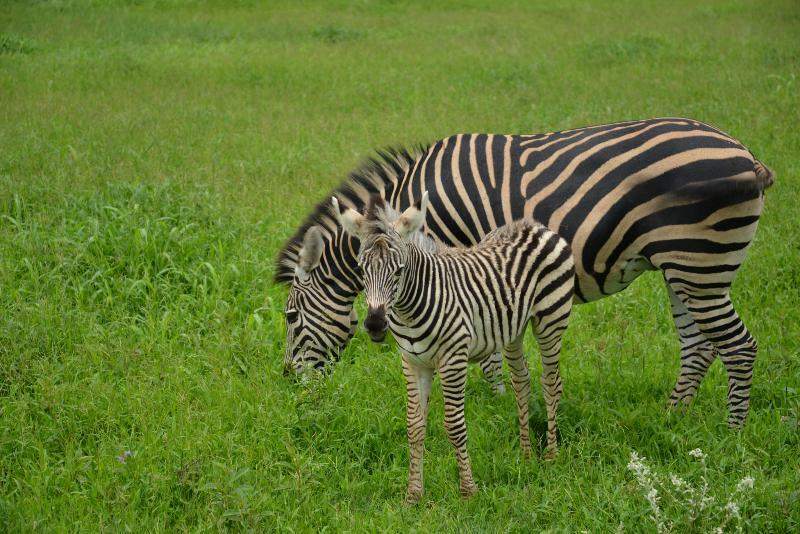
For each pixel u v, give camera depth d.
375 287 6.13
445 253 7.02
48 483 6.89
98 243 10.45
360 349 9.45
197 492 6.83
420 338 6.65
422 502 6.96
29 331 8.91
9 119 16.41
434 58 22.78
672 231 7.43
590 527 6.45
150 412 7.88
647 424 7.82
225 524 6.41
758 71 19.14
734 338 7.66
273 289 10.30
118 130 15.98
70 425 7.70
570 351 9.33
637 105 17.00
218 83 20.16
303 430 7.74
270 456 7.29
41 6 29.58
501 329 7.05
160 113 17.34
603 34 25.31
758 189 7.28
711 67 20.05
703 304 7.62
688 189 7.21
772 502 6.50
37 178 12.64
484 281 6.92
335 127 16.58
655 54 21.88
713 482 6.91
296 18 29.67
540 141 8.02
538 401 8.28
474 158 8.00
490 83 19.98
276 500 6.79
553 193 7.71
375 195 6.59
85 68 20.89
